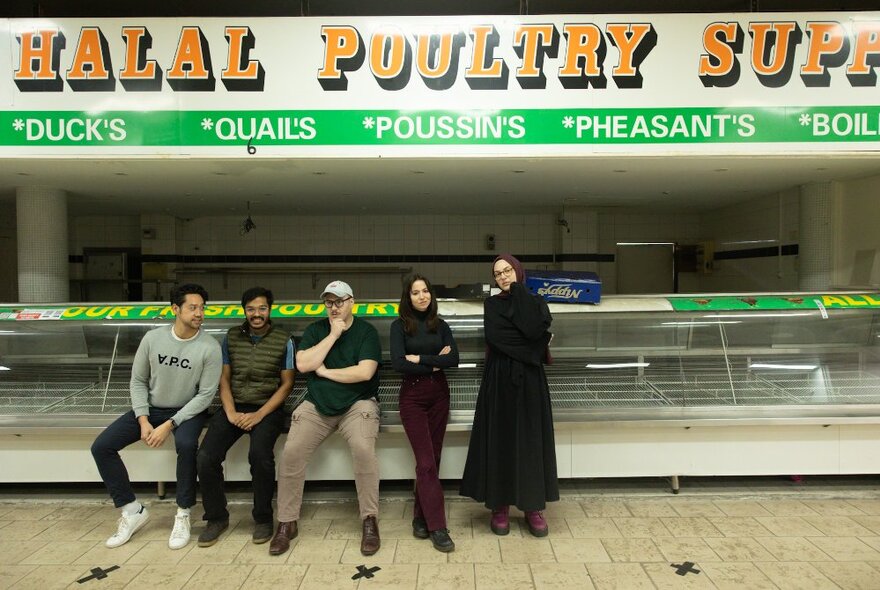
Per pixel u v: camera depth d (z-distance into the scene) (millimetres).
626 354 3277
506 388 2496
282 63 3355
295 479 2482
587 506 2893
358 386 2564
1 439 2955
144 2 4395
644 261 7855
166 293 7555
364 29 3334
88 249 7730
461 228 7801
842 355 3291
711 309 3213
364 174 4453
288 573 2271
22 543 2541
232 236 7766
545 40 3342
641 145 3393
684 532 2598
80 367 3281
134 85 3365
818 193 5023
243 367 2672
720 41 3332
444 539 2422
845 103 3354
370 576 2244
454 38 3342
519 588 2154
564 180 4816
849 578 2203
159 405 2639
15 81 3371
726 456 2979
